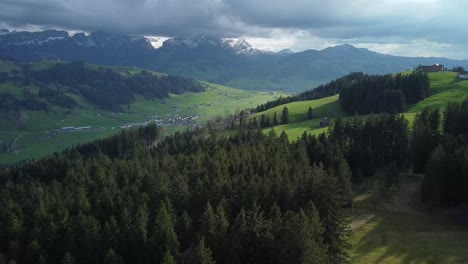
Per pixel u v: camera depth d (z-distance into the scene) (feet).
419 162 334.03
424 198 273.13
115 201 231.71
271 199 201.98
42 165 472.44
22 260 191.83
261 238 161.99
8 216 216.54
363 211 267.39
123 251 181.68
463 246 198.29
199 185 226.58
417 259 186.29
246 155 306.55
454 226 232.12
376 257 192.34
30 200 266.98
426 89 654.12
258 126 647.56
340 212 194.39
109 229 187.42
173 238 165.99
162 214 179.93
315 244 149.07
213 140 458.50
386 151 380.58
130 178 298.35
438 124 395.14
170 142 537.24
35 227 201.36
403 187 312.91
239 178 234.38
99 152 570.05
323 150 339.36
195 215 211.00
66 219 210.79
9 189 347.56
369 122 383.86
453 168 252.62
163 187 238.27
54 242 199.41
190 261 162.91
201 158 322.55
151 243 170.81
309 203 176.45
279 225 165.17
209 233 171.01
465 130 349.82
